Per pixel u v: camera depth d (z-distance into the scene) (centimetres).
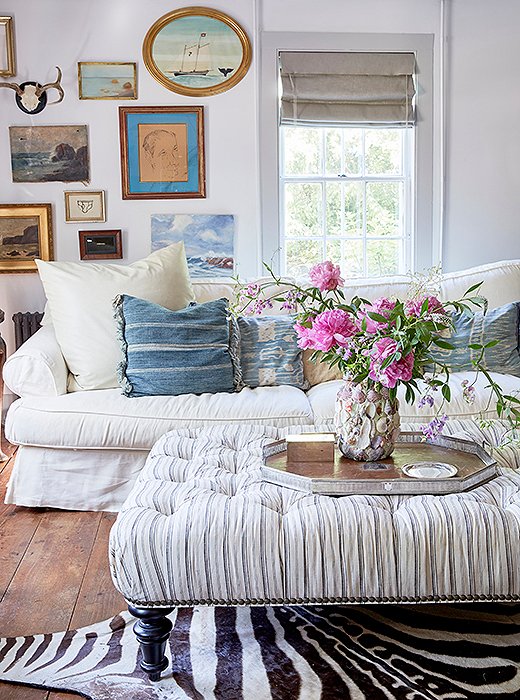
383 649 239
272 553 218
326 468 253
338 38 474
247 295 288
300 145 489
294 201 493
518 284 418
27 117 473
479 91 483
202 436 297
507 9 477
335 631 251
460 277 422
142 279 398
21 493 363
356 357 254
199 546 218
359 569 218
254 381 388
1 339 428
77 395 363
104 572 298
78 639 249
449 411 349
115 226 482
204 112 477
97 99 472
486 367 386
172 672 230
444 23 477
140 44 470
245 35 470
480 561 218
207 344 375
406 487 238
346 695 216
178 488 244
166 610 225
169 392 366
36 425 354
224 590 219
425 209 490
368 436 258
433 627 252
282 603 221
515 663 229
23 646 246
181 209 483
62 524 347
